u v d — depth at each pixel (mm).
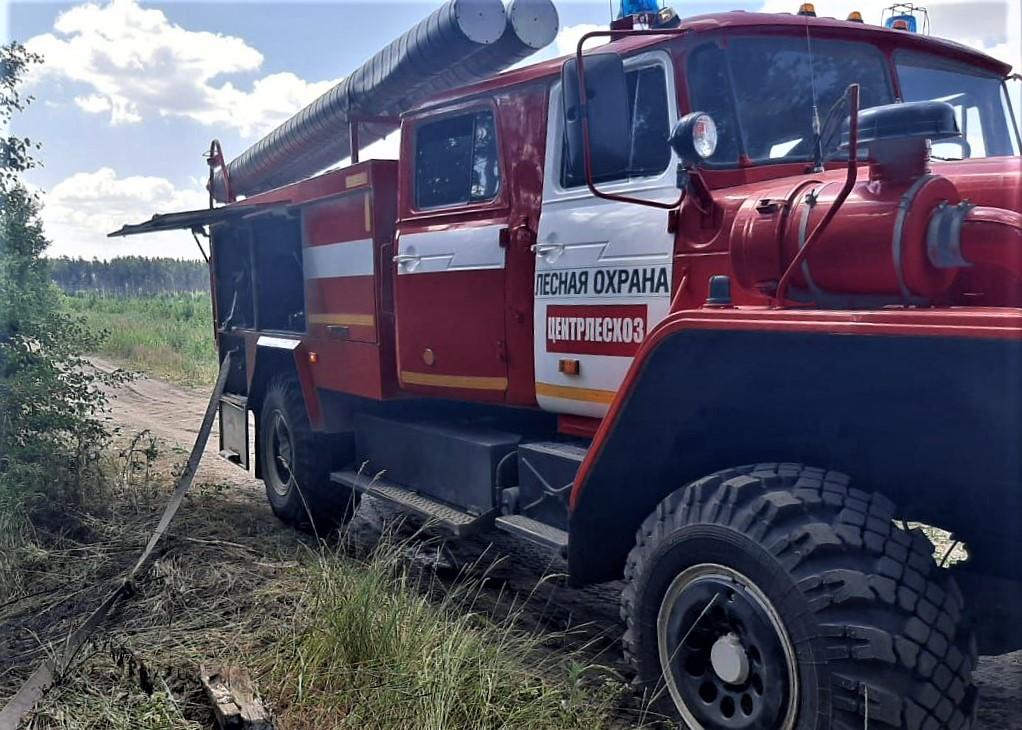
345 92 5617
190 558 4945
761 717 2594
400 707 3125
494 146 4191
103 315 31047
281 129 6812
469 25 4297
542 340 3875
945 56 3785
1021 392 2152
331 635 3521
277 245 6266
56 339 6629
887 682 2311
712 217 3131
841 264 2570
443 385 4500
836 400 2727
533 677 3467
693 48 3273
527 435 4309
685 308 3215
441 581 4797
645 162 3428
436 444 4574
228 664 3355
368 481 5148
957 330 2119
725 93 3270
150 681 3436
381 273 4910
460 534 4125
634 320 3441
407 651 3400
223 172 7766
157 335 20641
